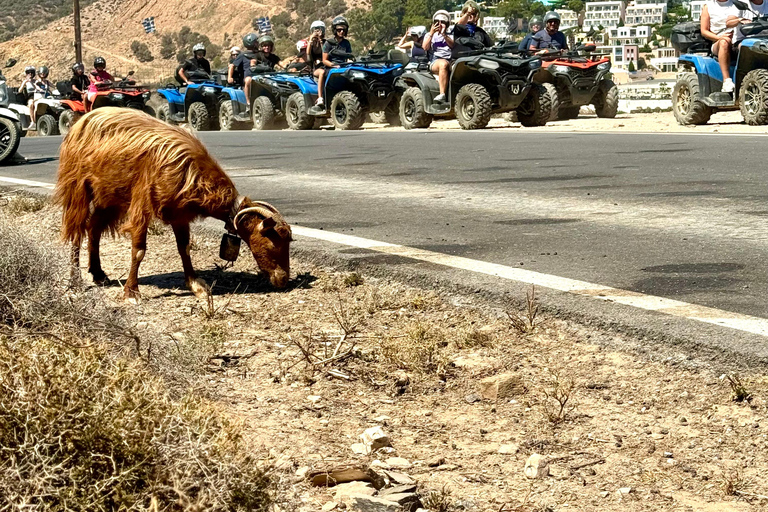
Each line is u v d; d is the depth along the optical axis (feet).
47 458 7.45
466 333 14.89
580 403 12.23
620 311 15.08
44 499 7.36
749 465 10.32
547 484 10.08
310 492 9.71
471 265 19.03
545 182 31.76
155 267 21.38
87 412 7.88
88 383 8.32
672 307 15.25
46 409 7.77
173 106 87.56
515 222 24.32
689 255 19.48
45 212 27.66
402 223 24.76
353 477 9.91
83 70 88.43
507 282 17.38
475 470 10.47
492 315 16.01
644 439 11.10
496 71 60.39
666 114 74.49
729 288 16.53
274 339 15.38
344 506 9.32
